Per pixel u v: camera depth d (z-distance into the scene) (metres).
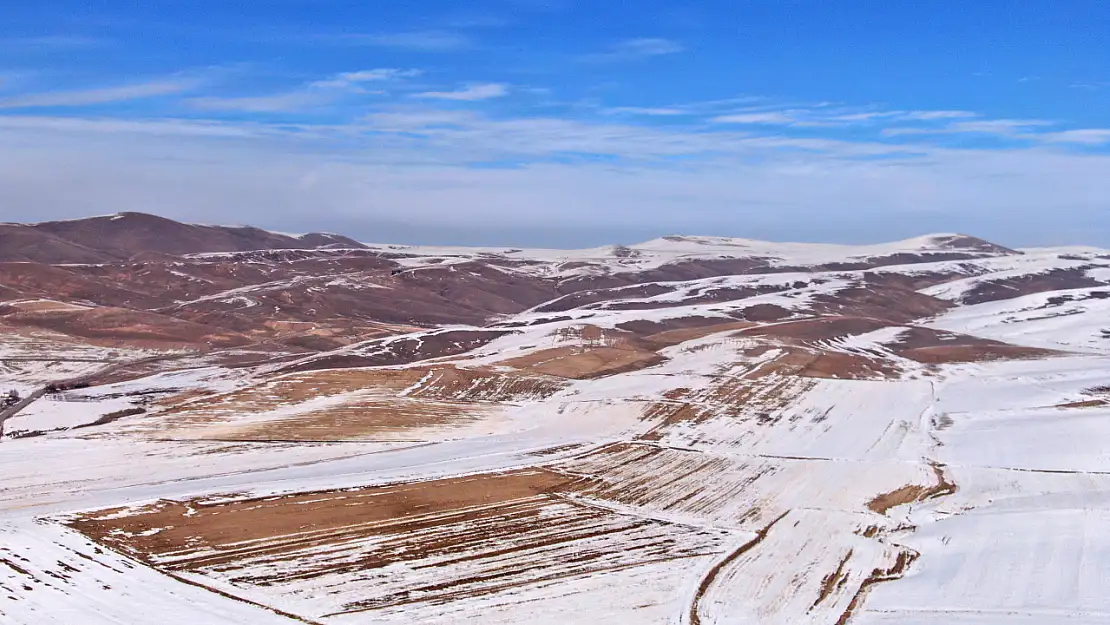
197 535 52.50
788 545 53.66
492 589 46.34
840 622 42.25
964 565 48.53
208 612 42.00
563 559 50.78
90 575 45.72
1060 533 51.72
